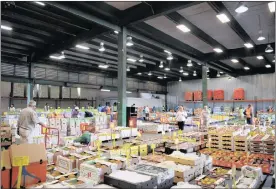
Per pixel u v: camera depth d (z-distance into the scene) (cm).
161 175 303
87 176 321
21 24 895
